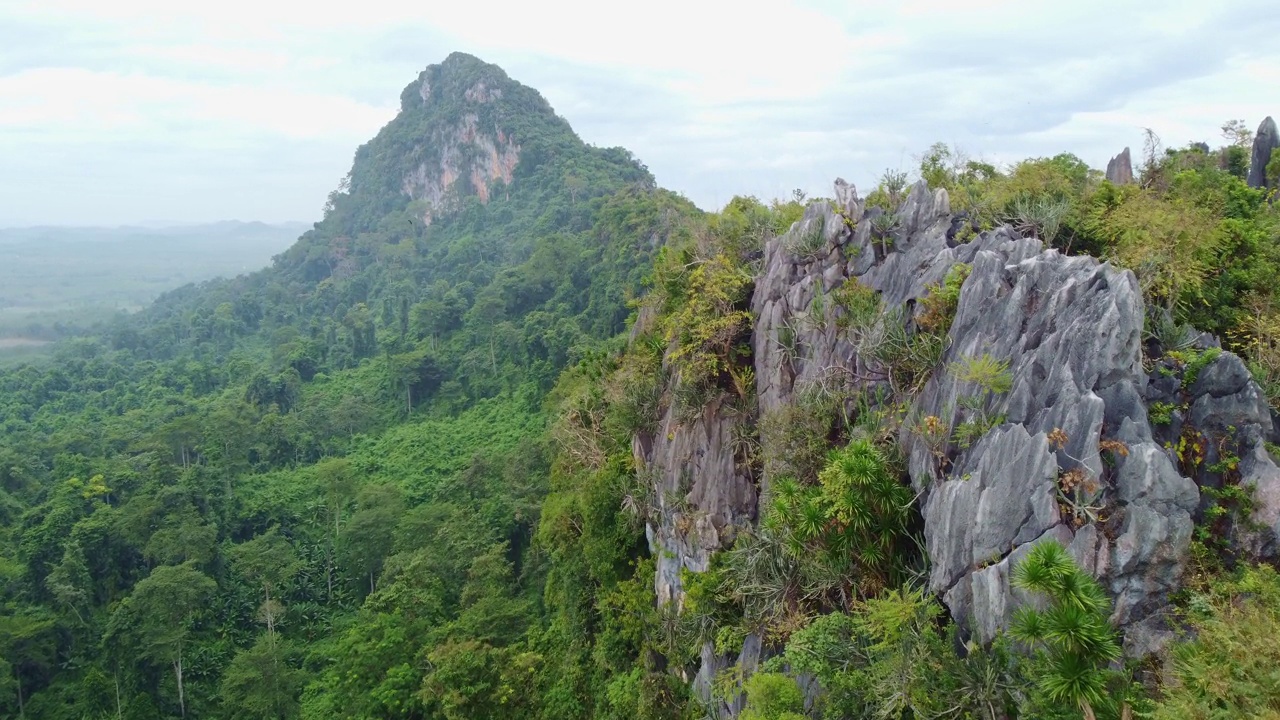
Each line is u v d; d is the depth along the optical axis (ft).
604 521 108.27
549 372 276.00
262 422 268.00
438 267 485.15
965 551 49.21
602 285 314.55
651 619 90.84
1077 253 64.28
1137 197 64.69
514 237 496.64
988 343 55.47
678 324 92.48
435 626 138.51
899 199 78.59
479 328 335.26
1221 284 57.67
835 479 56.90
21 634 152.76
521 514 179.93
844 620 55.06
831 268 77.25
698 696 76.74
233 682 144.97
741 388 84.38
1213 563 43.19
